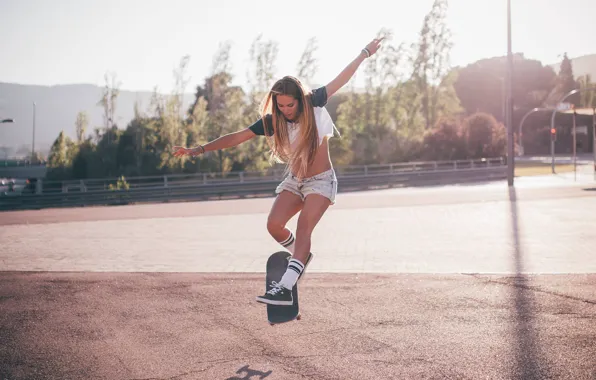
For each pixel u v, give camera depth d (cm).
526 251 920
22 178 7644
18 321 560
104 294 673
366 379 394
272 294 370
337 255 922
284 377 402
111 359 447
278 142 395
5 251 1035
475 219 1382
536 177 3822
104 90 5700
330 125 400
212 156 5184
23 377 412
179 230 1337
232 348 468
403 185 3619
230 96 5866
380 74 6028
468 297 621
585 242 1002
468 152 5494
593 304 580
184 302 629
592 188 2422
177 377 406
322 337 493
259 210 1877
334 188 408
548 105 11512
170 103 5556
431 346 462
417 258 877
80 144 5753
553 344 459
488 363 420
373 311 575
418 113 6406
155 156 5422
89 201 2742
